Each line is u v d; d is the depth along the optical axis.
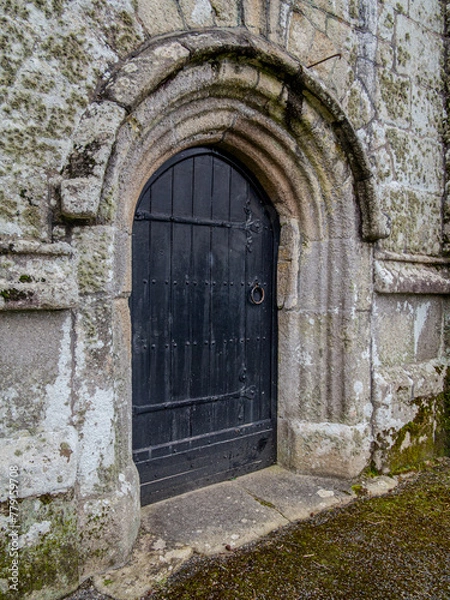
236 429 2.87
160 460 2.54
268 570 2.04
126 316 2.10
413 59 3.28
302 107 2.58
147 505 2.50
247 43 2.24
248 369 2.92
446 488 2.91
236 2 2.36
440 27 3.50
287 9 2.55
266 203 2.96
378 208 2.80
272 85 2.47
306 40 2.64
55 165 1.82
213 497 2.62
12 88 1.72
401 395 3.12
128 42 1.99
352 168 2.80
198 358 2.67
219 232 2.74
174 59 2.01
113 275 1.98
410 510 2.61
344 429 2.87
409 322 3.31
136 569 1.98
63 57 1.82
